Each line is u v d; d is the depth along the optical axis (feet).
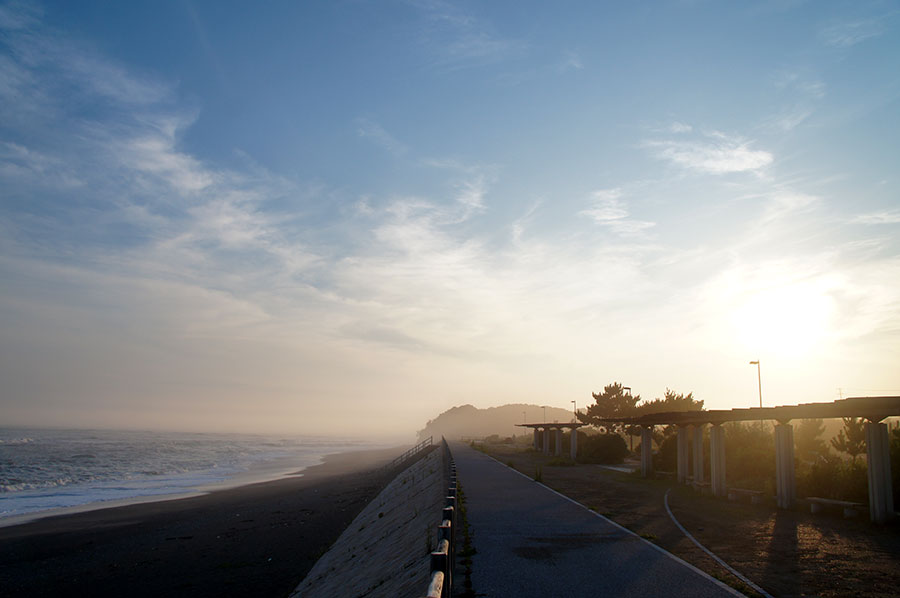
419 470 124.47
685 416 72.69
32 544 81.46
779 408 55.88
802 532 43.21
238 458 291.38
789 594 26.45
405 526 60.08
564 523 45.42
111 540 83.92
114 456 258.57
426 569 36.65
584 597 25.59
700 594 26.11
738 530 43.96
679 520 48.39
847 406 48.37
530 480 82.23
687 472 81.41
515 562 32.12
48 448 295.89
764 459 77.71
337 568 59.11
